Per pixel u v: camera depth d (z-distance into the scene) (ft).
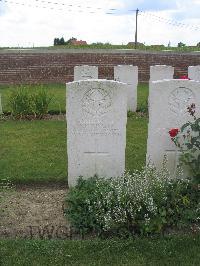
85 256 6.48
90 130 8.83
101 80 8.52
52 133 13.71
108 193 7.52
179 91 8.57
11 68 27.43
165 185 7.88
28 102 15.81
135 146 12.20
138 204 7.27
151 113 8.71
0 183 9.46
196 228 7.17
